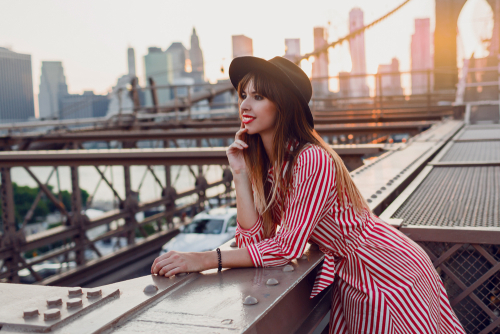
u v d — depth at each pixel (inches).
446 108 741.9
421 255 60.5
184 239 416.5
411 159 182.4
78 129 606.5
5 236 379.6
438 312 61.1
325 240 59.2
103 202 1405.0
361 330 56.6
